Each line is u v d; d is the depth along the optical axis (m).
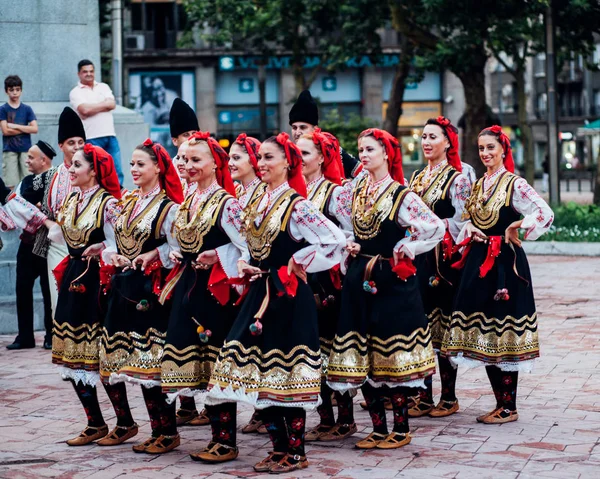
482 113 26.36
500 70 63.38
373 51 30.72
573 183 59.41
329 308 7.48
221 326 7.00
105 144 14.09
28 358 10.88
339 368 7.05
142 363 7.13
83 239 7.46
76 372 7.47
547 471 6.56
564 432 7.56
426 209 7.07
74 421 8.22
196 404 8.73
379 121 45.78
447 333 8.16
